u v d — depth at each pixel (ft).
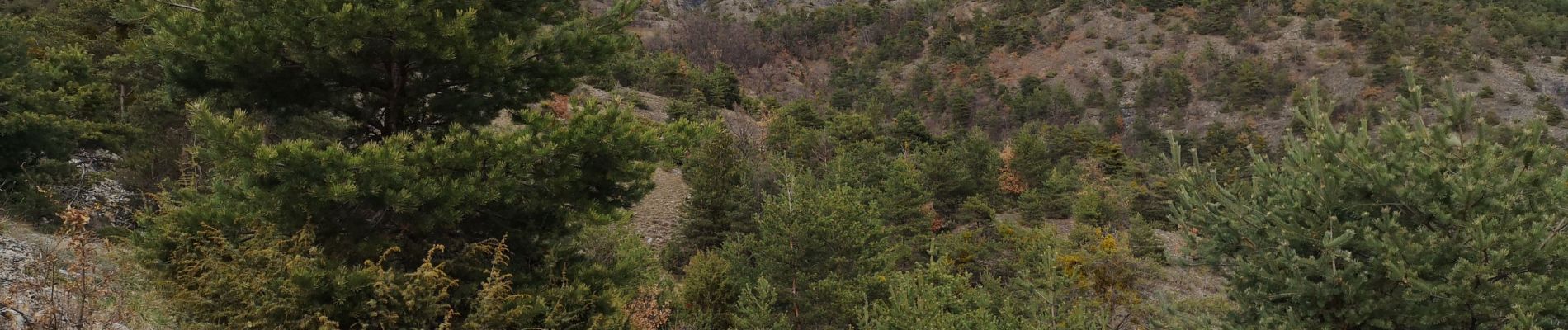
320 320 20.08
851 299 52.95
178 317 22.43
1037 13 548.72
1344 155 26.50
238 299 21.34
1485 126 24.49
